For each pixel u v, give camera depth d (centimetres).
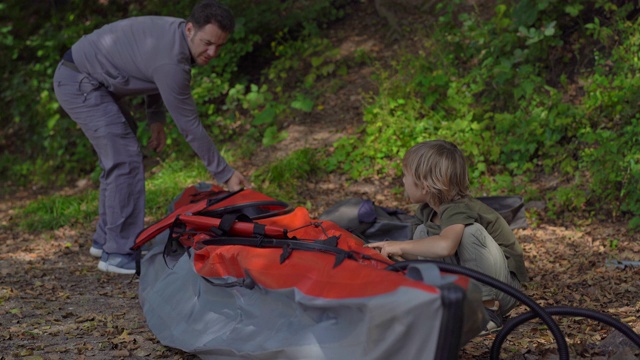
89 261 590
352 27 985
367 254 307
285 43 957
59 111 948
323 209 702
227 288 335
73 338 397
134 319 431
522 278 367
